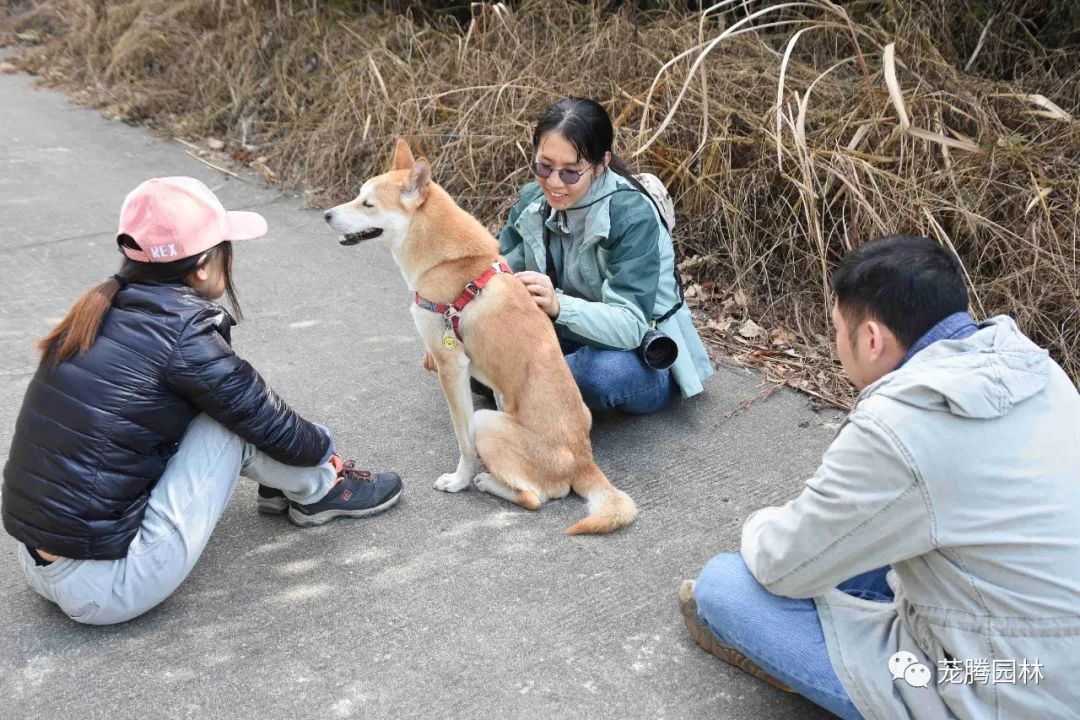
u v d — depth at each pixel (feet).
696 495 9.76
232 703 6.98
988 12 17.06
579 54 18.16
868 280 5.72
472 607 8.04
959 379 5.27
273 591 8.20
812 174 13.61
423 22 22.08
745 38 17.47
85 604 7.30
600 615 7.98
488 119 17.31
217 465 7.64
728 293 14.10
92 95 24.17
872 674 5.95
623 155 15.17
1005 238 12.67
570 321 9.77
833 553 5.79
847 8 17.61
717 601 6.74
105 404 6.91
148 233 6.98
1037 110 14.70
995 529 5.26
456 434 9.62
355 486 9.13
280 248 16.14
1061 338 11.88
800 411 11.48
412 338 13.14
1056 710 5.28
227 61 22.84
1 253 15.40
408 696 7.07
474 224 9.58
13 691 7.02
